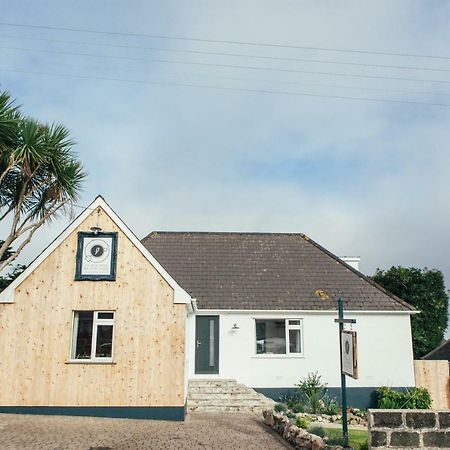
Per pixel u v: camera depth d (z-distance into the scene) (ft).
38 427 43.04
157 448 36.73
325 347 68.85
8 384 50.57
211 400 59.41
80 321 52.80
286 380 67.46
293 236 86.99
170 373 51.13
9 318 51.83
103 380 50.93
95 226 53.78
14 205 52.24
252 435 42.91
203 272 75.77
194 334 68.39
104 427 44.45
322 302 71.10
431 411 30.99
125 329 51.96
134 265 53.26
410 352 69.72
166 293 52.75
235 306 69.15
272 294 72.02
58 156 51.47
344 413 35.12
